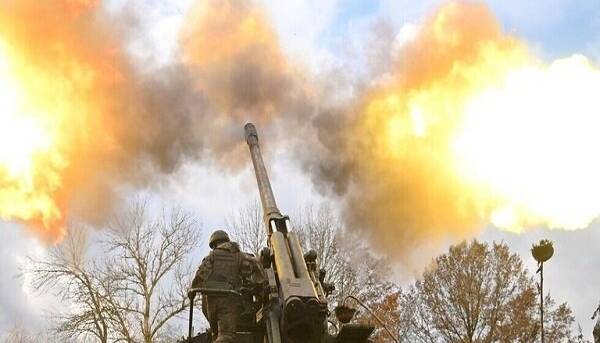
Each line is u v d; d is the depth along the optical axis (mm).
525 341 29688
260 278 10000
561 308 30406
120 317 30031
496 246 31438
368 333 10172
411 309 31141
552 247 12227
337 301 28797
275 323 9758
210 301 9906
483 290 30859
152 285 30906
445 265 31422
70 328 29391
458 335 30500
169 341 30781
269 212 11516
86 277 29922
